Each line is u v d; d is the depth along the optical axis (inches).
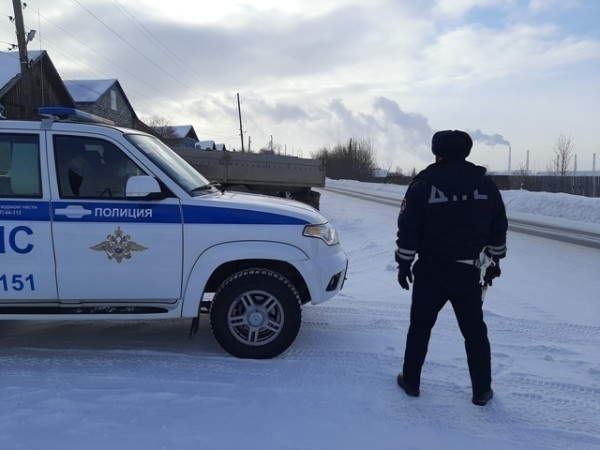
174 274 154.3
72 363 153.7
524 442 112.3
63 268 150.9
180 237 153.6
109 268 152.4
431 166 130.0
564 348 176.6
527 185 1408.7
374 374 147.7
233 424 115.0
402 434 113.8
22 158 153.3
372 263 343.6
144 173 156.7
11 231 148.9
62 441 106.2
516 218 743.1
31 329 190.7
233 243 155.6
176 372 146.4
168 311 156.7
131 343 175.3
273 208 161.6
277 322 158.2
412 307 133.6
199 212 155.7
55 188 152.2
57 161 153.6
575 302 244.2
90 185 154.9
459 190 124.0
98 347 170.6
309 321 202.2
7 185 152.5
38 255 149.9
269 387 136.5
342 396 131.8
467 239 124.8
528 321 211.8
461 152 127.3
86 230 150.9
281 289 156.6
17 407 120.8
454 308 131.1
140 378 141.0
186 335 185.2
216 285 169.5
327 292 163.9
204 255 154.5
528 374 151.8
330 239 168.9
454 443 110.8
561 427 119.7
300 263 157.8
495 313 222.1
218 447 105.3
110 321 202.2
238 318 158.1
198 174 186.7
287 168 674.8
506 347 177.6
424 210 126.5
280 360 157.6
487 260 128.5
